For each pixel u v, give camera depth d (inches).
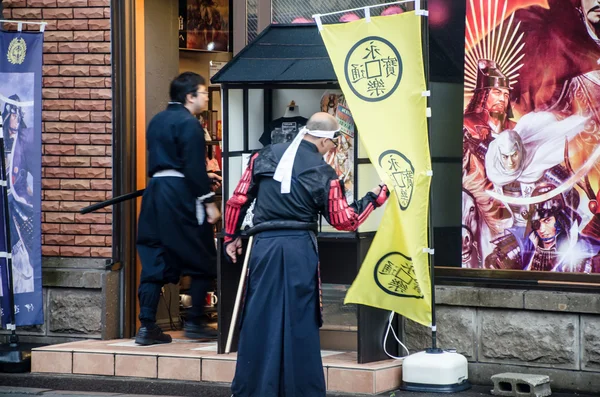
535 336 360.8
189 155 395.5
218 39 498.9
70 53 437.1
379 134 335.9
